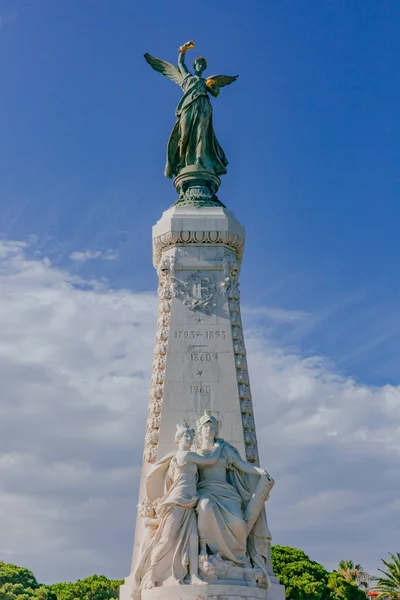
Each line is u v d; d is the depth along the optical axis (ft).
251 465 60.70
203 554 56.75
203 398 65.77
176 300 69.15
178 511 57.77
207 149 76.84
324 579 167.73
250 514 59.06
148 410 67.36
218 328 68.23
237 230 71.67
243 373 67.46
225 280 69.77
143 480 64.03
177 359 67.10
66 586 184.24
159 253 72.95
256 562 58.95
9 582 179.52
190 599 54.80
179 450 59.98
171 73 80.12
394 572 172.86
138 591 57.77
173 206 73.36
